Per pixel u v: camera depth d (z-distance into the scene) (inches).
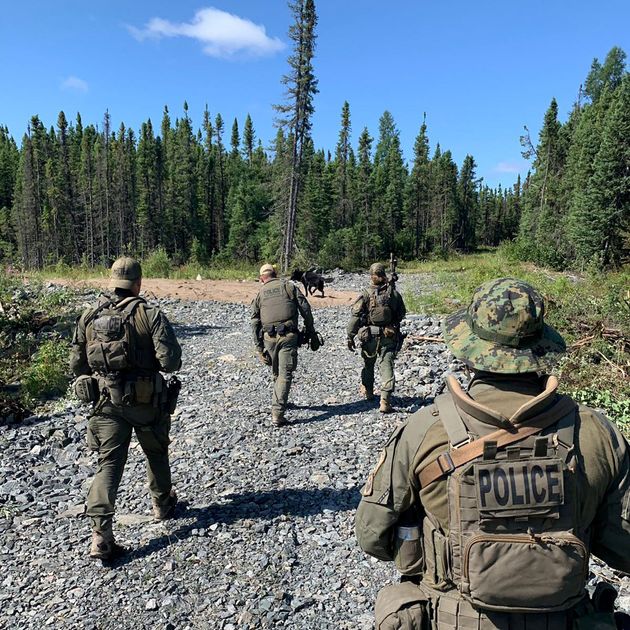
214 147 3996.1
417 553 74.5
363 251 2380.7
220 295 730.8
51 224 3425.2
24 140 3592.5
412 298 589.9
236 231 2728.8
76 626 134.6
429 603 71.4
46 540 174.4
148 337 162.1
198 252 2807.6
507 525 65.6
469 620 67.1
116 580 151.6
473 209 3919.8
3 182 4303.6
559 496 65.1
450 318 80.2
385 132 3922.2
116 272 166.2
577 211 1339.8
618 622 69.2
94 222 3496.6
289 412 289.4
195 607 140.2
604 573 147.9
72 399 312.3
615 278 625.3
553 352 71.6
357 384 335.3
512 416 67.7
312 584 148.0
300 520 179.9
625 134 1262.3
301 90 1493.6
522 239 1545.3
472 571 65.3
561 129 2054.6
